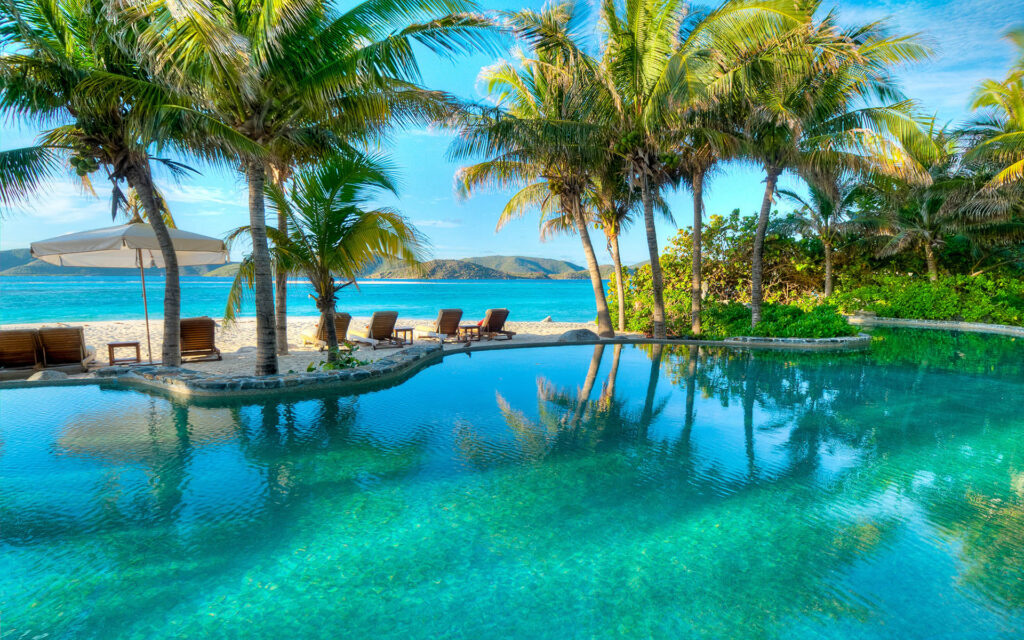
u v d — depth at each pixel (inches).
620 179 588.7
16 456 188.9
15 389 301.3
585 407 268.4
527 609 103.8
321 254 382.9
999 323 731.4
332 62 294.8
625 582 113.6
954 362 420.2
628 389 311.9
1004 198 730.2
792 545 129.4
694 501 155.6
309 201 369.4
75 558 121.3
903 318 816.3
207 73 272.1
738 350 489.4
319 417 246.7
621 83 502.6
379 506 151.1
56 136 312.3
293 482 168.1
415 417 247.6
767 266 962.1
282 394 292.2
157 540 130.2
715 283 880.3
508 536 133.9
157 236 329.1
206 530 135.7
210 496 156.7
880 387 319.3
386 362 359.9
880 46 487.8
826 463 187.3
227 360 399.9
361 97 314.8
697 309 581.0
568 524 140.6
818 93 515.5
